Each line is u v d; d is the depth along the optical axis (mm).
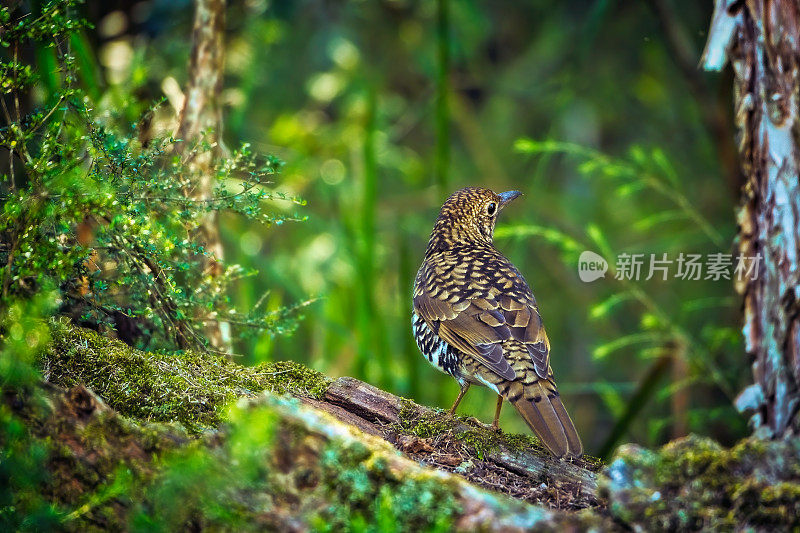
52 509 6395
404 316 14617
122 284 8852
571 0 20484
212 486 6348
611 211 19781
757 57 9039
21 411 6734
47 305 7590
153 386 8484
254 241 16891
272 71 18453
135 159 8578
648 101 19719
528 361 9445
